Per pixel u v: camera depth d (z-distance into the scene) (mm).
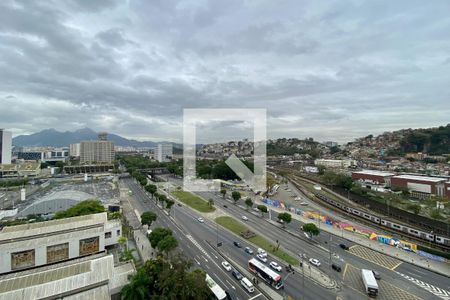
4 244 47438
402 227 71000
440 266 51750
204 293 37094
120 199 113875
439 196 113625
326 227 76062
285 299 40656
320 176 175750
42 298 31750
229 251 59000
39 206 91188
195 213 91438
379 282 46094
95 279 35625
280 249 60125
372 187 136875
